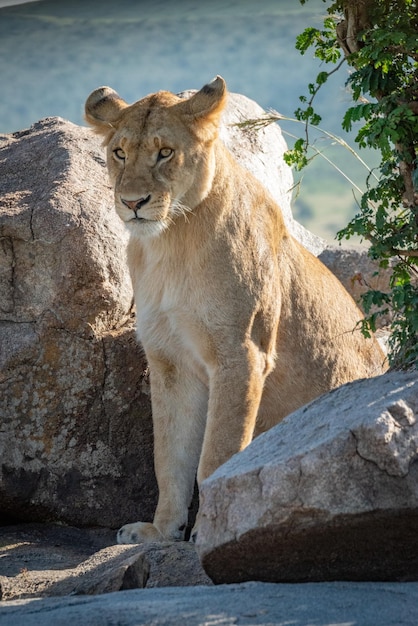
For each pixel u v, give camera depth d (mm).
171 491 11352
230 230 10867
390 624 6633
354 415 7910
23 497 11891
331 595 7254
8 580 9547
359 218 10031
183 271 10805
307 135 10375
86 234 11914
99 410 11977
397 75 9758
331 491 7543
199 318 10797
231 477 7945
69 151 13273
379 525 7602
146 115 10547
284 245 11898
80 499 12016
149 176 10344
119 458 12086
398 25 9547
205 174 10656
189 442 11562
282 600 7137
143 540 10984
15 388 11836
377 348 13070
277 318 11375
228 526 7910
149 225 10398
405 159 9617
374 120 9727
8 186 13039
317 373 12023
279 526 7664
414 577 7910
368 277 17656
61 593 9172
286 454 7883
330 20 10414
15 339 11875
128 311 12469
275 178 17094
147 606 7090
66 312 11852
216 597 7262
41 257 11922
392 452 7539
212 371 10898
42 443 11875
